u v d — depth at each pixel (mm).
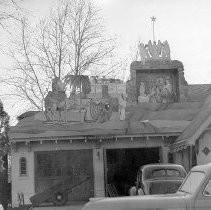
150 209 7941
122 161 27312
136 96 28578
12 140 23422
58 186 21625
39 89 31812
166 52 29094
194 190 8078
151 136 23766
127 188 26797
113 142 24203
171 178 16000
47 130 24453
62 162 24125
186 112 26859
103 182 23984
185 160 22719
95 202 8078
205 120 20031
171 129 24375
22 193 23641
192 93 29406
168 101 28516
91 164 24188
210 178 7977
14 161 23906
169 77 28953
